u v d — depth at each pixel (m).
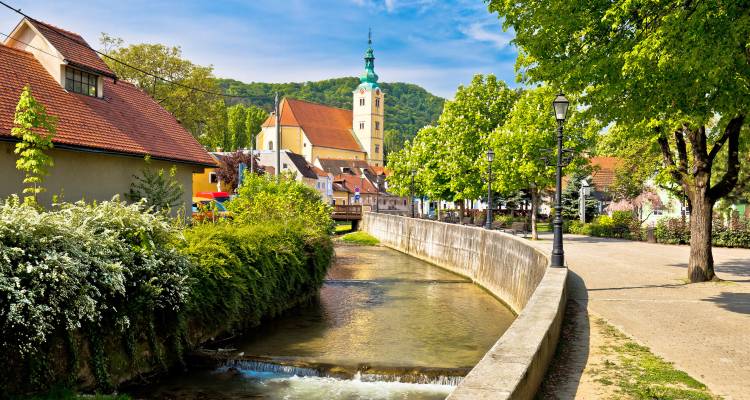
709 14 8.81
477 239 26.44
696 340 9.23
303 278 18.72
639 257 23.17
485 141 42.81
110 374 10.23
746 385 6.90
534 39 12.63
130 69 55.09
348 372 11.24
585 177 53.50
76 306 8.97
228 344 13.59
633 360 7.98
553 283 11.10
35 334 8.52
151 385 10.75
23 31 20.67
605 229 38.50
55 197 12.47
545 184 33.72
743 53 9.58
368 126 135.25
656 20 10.19
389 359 12.34
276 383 10.90
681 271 18.44
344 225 68.31
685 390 6.69
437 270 30.61
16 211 8.84
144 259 10.85
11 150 15.98
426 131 55.41
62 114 18.83
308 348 13.29
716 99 10.76
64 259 8.70
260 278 15.41
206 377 11.30
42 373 8.97
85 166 18.64
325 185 94.06
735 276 17.33
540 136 33.28
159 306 11.16
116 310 10.14
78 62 20.59
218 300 13.30
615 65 10.95
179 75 58.72
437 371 11.15
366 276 27.81
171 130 25.30
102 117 20.81
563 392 6.56
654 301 12.88
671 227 31.91
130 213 11.22
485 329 15.80
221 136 64.19
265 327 15.65
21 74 18.83
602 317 11.08
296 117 121.19
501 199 60.78
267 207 22.30
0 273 8.02
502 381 4.97
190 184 24.69
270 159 87.50
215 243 13.74
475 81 46.06
